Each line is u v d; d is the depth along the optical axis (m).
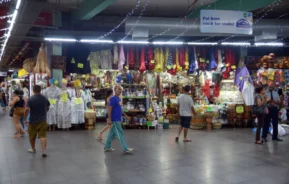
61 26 10.73
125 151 6.36
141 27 8.99
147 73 11.52
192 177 4.70
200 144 7.38
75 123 9.60
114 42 9.52
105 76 11.44
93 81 11.56
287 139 8.23
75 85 9.93
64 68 10.15
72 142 7.50
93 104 10.77
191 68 10.76
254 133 9.23
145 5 10.28
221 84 12.16
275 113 7.93
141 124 10.02
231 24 7.86
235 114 10.51
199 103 11.55
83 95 10.00
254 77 11.34
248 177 4.73
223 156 6.11
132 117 10.15
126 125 10.02
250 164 5.50
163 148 6.86
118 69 10.60
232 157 6.04
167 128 10.16
